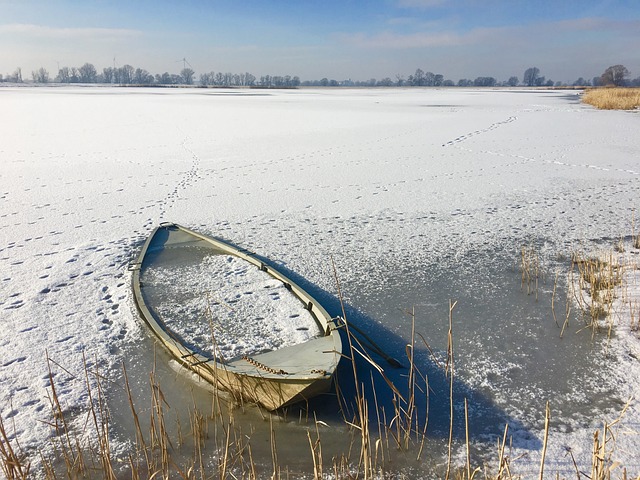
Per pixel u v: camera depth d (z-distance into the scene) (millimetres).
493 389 3809
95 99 40500
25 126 19531
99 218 7828
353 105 33438
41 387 3795
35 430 3369
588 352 4273
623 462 2998
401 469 3047
